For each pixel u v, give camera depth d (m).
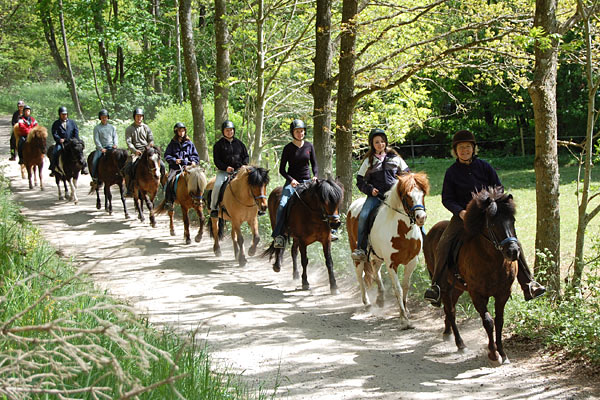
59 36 41.19
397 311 9.00
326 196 9.29
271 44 18.52
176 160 13.85
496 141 31.16
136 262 11.83
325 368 6.69
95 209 17.45
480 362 6.80
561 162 26.47
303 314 8.88
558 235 7.98
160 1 32.50
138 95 32.66
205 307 9.06
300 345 7.48
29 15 44.00
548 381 6.10
